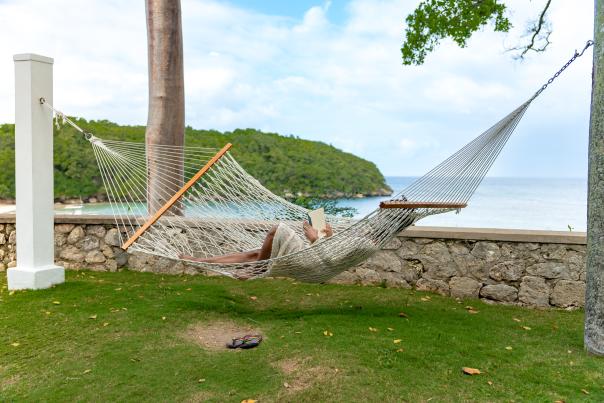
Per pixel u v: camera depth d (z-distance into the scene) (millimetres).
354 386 2635
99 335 3447
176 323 3738
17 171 4762
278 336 3463
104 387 2658
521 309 4508
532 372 2906
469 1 7117
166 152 5566
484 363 3014
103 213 6090
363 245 3596
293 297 4695
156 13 6344
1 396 2570
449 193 3520
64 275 5156
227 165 4684
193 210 4789
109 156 4852
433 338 3408
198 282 5277
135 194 5145
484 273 4742
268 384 2674
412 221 3619
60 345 3271
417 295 4785
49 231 4910
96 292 4613
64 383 2719
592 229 3248
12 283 4777
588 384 2758
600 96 3186
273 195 4836
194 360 3010
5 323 3711
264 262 3635
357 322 3764
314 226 3900
